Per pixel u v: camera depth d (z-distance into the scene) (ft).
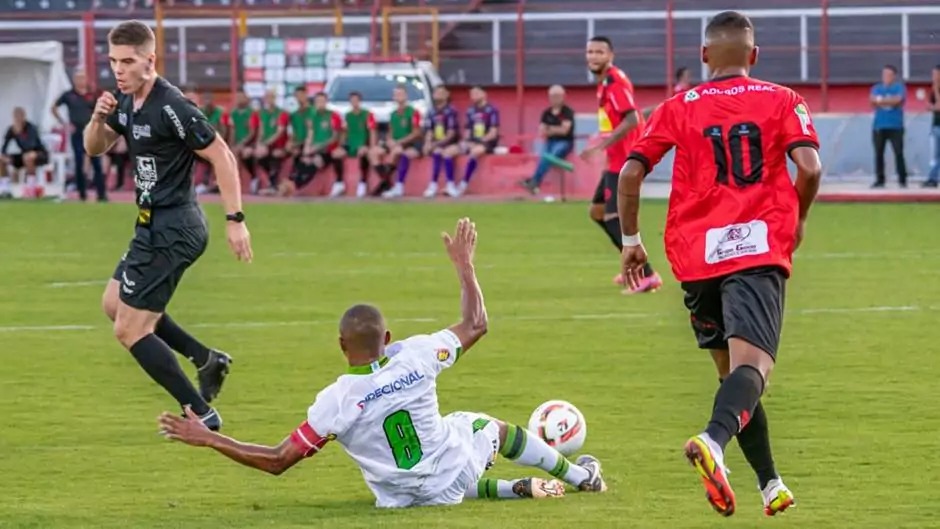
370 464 48.91
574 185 226.58
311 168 234.99
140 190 62.28
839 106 269.44
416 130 230.68
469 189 230.07
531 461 51.65
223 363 65.46
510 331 94.07
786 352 85.15
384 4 284.20
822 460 57.82
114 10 298.35
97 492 53.67
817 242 151.74
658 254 142.00
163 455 60.18
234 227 61.62
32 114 242.17
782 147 46.70
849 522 48.06
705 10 277.44
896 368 79.66
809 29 274.77
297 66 267.39
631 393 73.10
